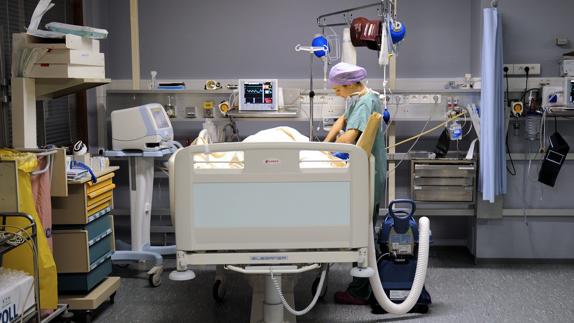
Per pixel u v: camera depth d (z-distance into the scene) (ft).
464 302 12.31
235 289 13.28
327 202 8.24
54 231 11.25
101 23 16.30
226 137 15.44
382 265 11.62
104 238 12.15
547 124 14.88
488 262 15.07
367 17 15.99
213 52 16.34
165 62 16.42
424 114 15.07
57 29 10.84
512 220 14.96
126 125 13.51
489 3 14.73
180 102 15.48
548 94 14.40
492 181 14.10
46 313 10.19
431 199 14.71
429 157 15.01
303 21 16.15
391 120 15.15
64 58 10.61
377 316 11.63
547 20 14.70
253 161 8.13
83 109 15.71
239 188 8.16
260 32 16.21
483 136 14.16
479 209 14.74
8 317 8.82
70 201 11.23
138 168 13.98
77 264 11.34
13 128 10.57
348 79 12.34
